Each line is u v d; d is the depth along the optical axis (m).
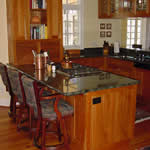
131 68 4.57
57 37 4.70
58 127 3.15
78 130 2.75
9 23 4.34
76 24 5.66
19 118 3.50
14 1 4.17
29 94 2.70
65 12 5.48
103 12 5.54
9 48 4.48
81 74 3.27
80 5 5.61
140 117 3.99
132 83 2.78
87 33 5.77
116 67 5.05
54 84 2.70
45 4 4.54
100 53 5.80
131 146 3.07
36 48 4.49
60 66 3.90
